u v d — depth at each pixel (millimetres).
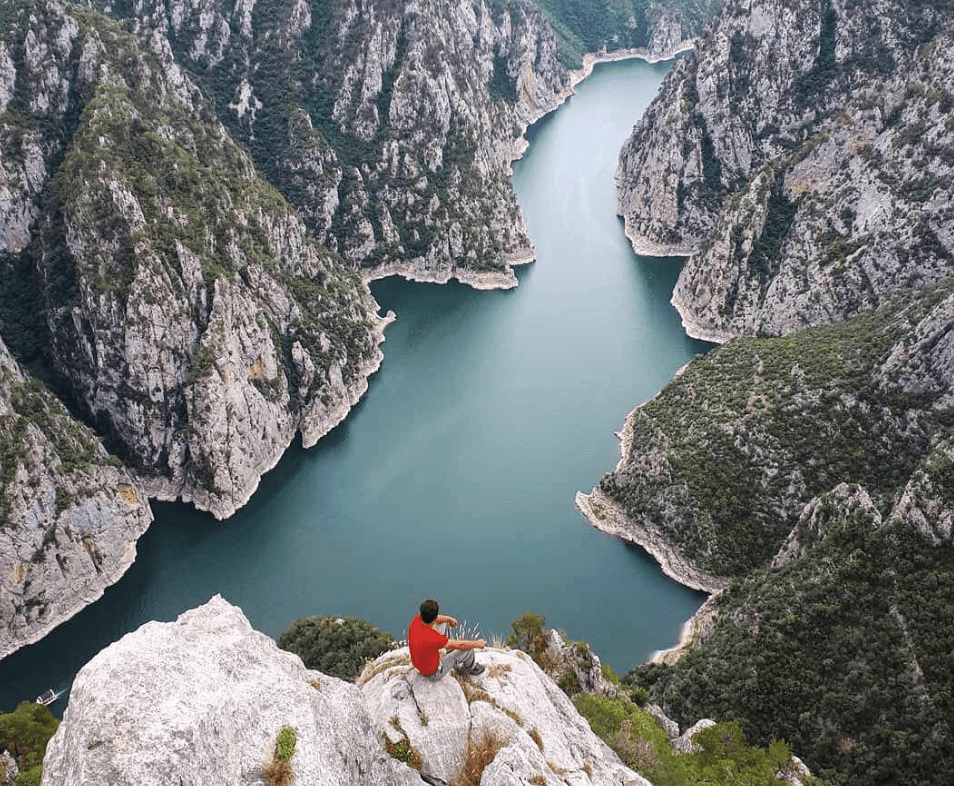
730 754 56812
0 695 103938
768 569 101062
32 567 111625
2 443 111938
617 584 118688
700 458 125000
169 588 120875
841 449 114625
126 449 140000
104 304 133500
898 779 68938
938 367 109375
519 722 28078
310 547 128750
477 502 137875
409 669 29531
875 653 78000
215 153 169875
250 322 146375
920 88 164250
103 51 159875
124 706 20016
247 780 20219
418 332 195250
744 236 187625
